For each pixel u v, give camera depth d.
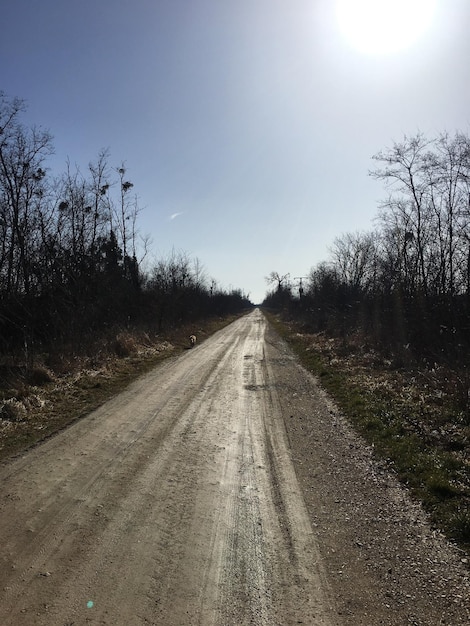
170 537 4.45
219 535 4.52
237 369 16.02
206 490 5.65
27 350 14.03
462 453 6.66
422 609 3.36
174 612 3.30
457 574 3.80
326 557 4.12
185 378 13.98
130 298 28.14
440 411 8.86
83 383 12.13
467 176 16.72
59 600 3.40
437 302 17.17
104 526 4.63
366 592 3.58
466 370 11.07
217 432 8.26
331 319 29.81
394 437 7.61
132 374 14.40
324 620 3.25
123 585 3.62
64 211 21.25
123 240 29.17
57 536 4.40
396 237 22.47
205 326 40.88
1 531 4.48
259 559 4.07
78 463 6.48
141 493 5.50
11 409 8.86
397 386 11.53
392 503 5.28
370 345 18.78
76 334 17.12
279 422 9.07
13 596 3.43
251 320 58.03
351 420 9.10
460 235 16.83
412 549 4.24
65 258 20.81
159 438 7.79
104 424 8.55
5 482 5.74
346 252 34.97
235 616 3.28
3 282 17.00
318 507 5.21
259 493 5.61
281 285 85.38
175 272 37.75
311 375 14.80
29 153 18.31
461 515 4.69
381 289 23.42
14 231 17.67
